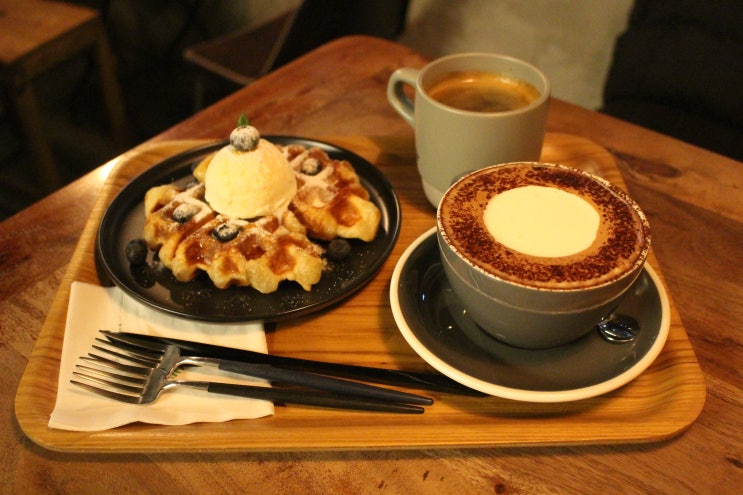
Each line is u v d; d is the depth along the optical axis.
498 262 0.37
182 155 0.57
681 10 0.92
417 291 0.44
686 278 0.48
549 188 0.42
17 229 0.52
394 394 0.39
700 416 0.39
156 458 0.38
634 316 0.42
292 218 0.51
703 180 0.57
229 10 1.80
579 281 0.36
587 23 1.18
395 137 0.62
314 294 0.47
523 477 0.37
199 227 0.50
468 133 0.47
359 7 1.05
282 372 0.40
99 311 0.45
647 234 0.38
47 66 1.24
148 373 0.41
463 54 0.53
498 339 0.42
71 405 0.39
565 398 0.37
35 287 0.48
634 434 0.37
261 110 0.67
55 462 0.37
